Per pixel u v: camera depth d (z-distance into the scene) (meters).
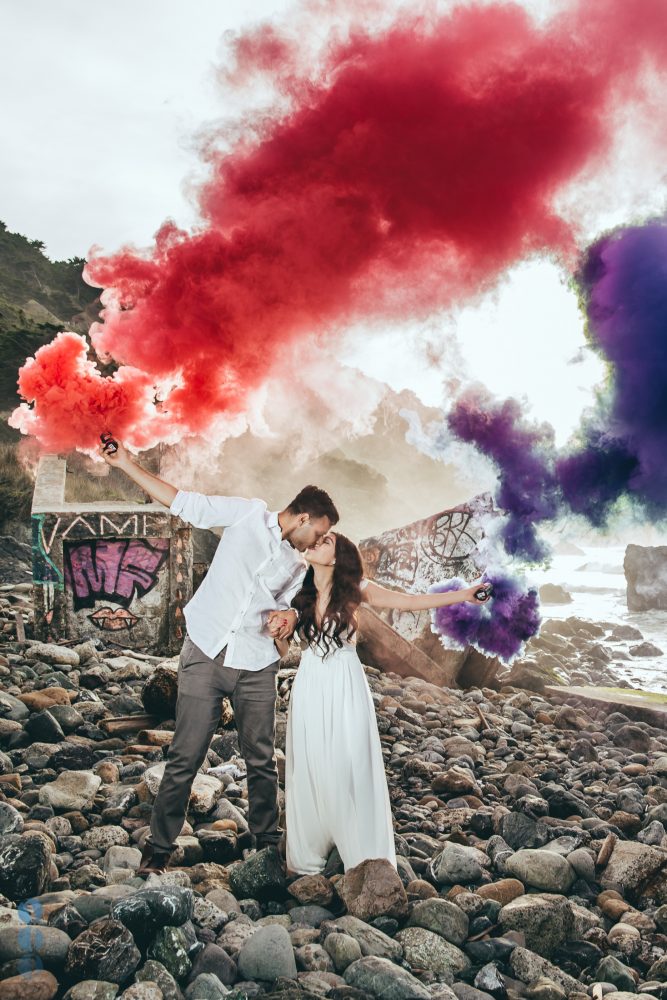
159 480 3.90
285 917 3.62
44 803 4.62
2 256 63.25
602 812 5.21
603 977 3.41
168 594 8.77
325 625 3.85
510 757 6.50
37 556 8.55
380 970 3.14
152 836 3.83
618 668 14.05
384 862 3.73
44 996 2.82
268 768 4.06
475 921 3.69
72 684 7.10
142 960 3.11
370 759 3.86
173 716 6.21
